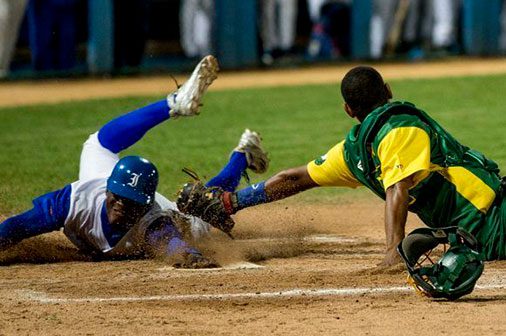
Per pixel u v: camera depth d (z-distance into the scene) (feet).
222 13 214.69
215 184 67.77
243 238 68.49
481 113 140.56
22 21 211.20
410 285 51.72
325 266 59.62
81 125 134.41
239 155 68.80
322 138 120.67
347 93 56.29
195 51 217.36
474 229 56.24
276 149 112.57
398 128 53.16
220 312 48.06
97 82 187.21
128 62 198.29
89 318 47.39
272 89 178.40
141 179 59.57
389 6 225.76
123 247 61.62
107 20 194.80
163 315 47.57
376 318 45.85
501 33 237.04
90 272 59.21
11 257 63.62
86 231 61.31
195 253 59.88
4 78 190.80
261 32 220.64
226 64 216.74
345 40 228.43
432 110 145.28
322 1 227.40
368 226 74.90
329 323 45.24
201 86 66.33
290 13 223.51
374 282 53.31
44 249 64.54
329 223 75.61
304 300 50.08
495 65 213.25
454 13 229.45
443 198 56.08
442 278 48.14
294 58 226.58
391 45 229.45
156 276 57.11
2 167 102.68
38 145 118.11
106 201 60.70
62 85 183.52
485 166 56.65
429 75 195.31
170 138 122.62
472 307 47.44
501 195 56.24
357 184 58.80
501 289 51.42
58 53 194.29
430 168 55.36
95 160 65.57
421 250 49.08
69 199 60.90
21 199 85.30
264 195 61.52
